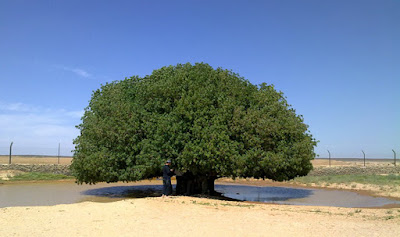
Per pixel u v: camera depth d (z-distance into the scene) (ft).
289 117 66.74
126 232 32.17
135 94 71.97
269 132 62.23
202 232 32.40
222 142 59.06
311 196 78.95
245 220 38.63
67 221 36.52
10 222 35.76
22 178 106.11
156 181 114.62
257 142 61.36
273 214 43.42
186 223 36.17
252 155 60.18
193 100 63.21
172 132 61.87
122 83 75.87
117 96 70.49
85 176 69.21
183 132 63.16
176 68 73.92
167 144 62.03
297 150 63.46
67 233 31.65
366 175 118.83
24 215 38.96
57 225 34.76
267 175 67.72
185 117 63.00
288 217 41.63
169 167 62.54
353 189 92.38
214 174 68.18
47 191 83.30
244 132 62.03
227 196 77.25
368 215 45.75
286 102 69.41
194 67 70.95
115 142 65.98
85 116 72.95
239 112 62.59
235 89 66.49
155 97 68.59
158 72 74.13
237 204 53.21
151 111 68.54
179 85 66.90
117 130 65.36
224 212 43.27
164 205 45.88
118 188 92.22
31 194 77.00
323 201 70.85
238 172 59.93
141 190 87.40
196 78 66.54
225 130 61.67
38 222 35.94
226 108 62.75
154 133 65.05
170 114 64.49
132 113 66.95
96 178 68.39
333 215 44.96
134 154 65.87
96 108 71.10
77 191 84.07
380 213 47.98
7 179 103.45
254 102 67.21
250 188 96.78
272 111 64.95
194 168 63.00
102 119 68.08
